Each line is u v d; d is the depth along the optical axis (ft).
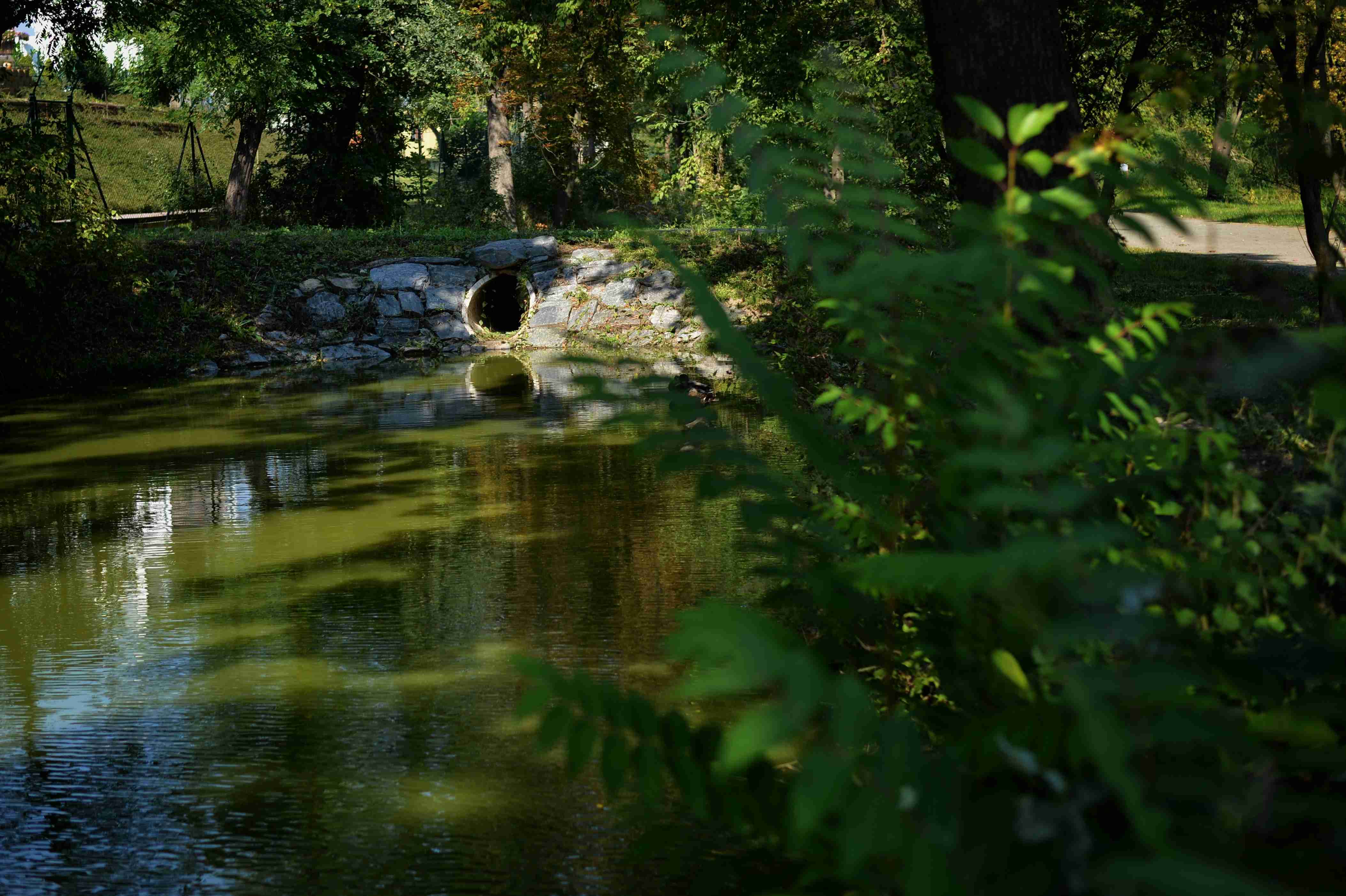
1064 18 41.70
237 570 27.91
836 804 3.87
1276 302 7.00
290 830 14.24
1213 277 52.54
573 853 13.16
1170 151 5.78
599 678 19.40
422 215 111.75
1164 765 4.51
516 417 51.24
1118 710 4.33
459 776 15.76
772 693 18.10
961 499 5.75
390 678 20.08
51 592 26.43
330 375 68.23
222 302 76.89
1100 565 5.88
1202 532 6.06
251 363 72.13
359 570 27.71
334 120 110.73
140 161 148.46
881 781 4.03
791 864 6.36
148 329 71.92
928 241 5.87
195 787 15.74
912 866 3.76
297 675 20.40
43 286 64.28
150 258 78.43
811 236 6.57
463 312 79.87
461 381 64.23
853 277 4.88
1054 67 18.80
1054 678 5.20
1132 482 6.31
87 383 65.21
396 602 24.91
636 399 6.59
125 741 17.53
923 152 28.68
